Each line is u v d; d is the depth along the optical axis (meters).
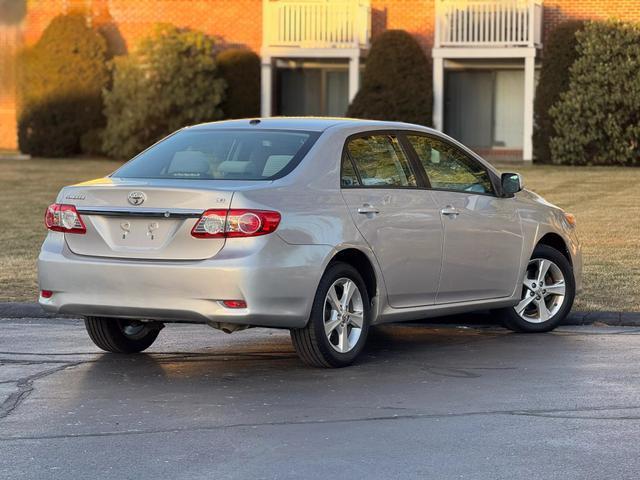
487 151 36.31
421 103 34.34
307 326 8.37
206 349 9.58
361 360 9.02
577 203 22.00
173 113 36.62
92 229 8.37
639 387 7.89
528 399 7.52
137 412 7.24
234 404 7.46
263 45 36.75
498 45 34.34
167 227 8.13
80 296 8.37
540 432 6.63
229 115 37.31
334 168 8.67
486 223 9.74
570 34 32.81
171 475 5.82
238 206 7.96
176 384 8.12
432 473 5.81
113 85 38.22
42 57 38.16
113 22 39.28
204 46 36.84
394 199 9.00
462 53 34.50
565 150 32.50
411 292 9.16
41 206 22.17
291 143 8.72
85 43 38.09
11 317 11.40
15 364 8.86
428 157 9.53
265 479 5.74
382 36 34.47
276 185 8.25
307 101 38.12
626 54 31.77
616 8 35.03
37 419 7.06
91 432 6.73
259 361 9.02
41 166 33.50
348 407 7.34
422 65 34.34
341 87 37.91
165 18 38.84
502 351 9.38
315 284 8.27
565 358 9.03
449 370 8.57
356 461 6.05
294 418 7.05
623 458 6.07
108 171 31.53
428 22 36.88
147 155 8.99
